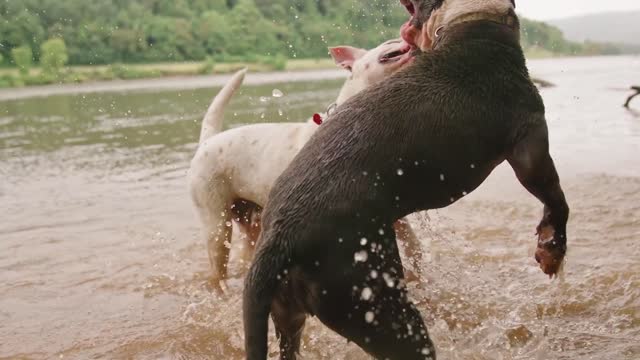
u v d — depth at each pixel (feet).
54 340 15.15
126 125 49.85
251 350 10.49
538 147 11.24
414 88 11.22
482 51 11.66
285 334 11.60
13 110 66.23
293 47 149.18
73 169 33.32
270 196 11.16
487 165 11.41
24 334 15.48
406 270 16.21
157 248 21.07
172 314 16.48
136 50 132.77
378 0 98.48
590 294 15.78
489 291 16.44
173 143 40.06
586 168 27.78
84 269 19.43
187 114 55.77
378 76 15.60
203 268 19.45
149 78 119.03
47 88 98.48
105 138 43.50
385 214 10.62
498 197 24.73
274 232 10.48
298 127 16.53
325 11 151.33
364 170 10.59
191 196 17.70
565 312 15.16
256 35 152.97
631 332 13.93
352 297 10.26
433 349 10.84
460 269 17.81
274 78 114.01
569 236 19.70
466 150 11.06
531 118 11.35
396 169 10.71
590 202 22.86
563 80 83.46
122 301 17.31
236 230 23.17
